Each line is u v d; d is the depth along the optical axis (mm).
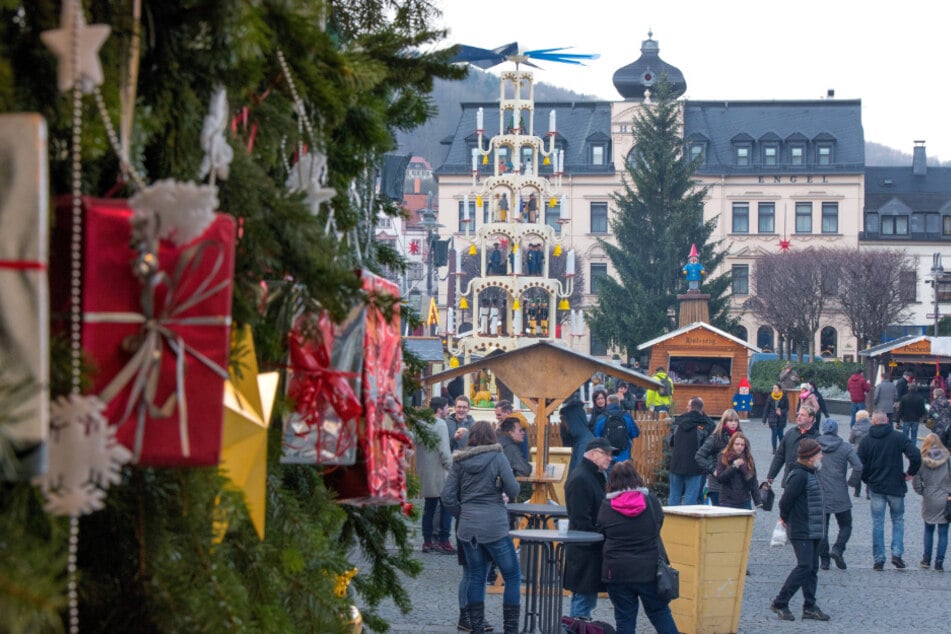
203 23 2785
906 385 47156
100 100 2434
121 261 2420
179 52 2850
